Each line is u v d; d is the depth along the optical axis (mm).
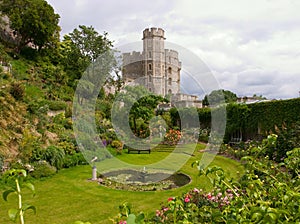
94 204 5363
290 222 1103
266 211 982
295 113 9984
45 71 20688
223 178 1494
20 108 11570
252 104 12250
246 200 1490
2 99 10789
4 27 23094
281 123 10539
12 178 1080
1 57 18219
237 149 11094
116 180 7359
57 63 24828
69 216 4699
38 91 16766
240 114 12852
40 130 10797
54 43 25453
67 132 11828
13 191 1080
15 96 12453
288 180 1897
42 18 24406
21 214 1028
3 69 14617
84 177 7723
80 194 6066
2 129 9164
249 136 12547
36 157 8281
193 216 1823
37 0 24469
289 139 7621
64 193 6133
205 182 6902
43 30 23641
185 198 2922
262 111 11594
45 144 9656
